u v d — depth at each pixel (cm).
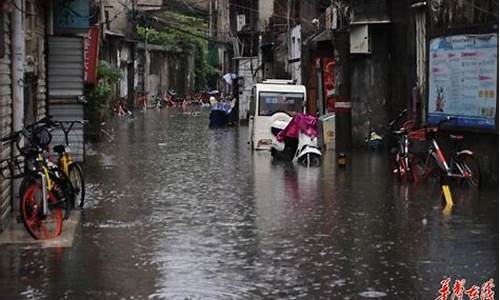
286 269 1205
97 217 1652
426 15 2480
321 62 4006
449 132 2216
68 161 1745
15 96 1602
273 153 2927
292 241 1403
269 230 1504
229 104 5275
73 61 2405
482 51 2031
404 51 3028
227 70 10162
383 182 2200
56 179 1488
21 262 1245
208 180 2270
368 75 3189
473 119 2070
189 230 1509
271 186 2133
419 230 1493
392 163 2430
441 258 1264
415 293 1071
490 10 1992
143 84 7975
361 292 1077
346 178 2297
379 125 3186
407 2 2967
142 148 3397
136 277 1159
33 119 2000
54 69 2395
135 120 5766
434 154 2102
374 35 3164
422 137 2252
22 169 1591
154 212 1714
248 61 6259
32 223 1406
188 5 8925
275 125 2939
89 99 3697
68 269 1202
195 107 8375
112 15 6938
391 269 1198
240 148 3384
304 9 4766
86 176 2373
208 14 9188
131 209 1755
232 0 7106
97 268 1210
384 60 3178
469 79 2092
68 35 2455
